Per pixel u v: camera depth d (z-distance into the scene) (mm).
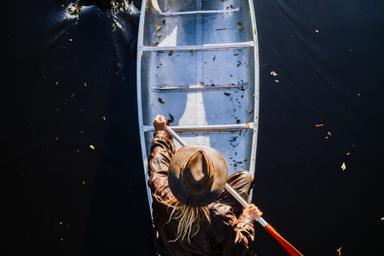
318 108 5500
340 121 5453
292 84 5578
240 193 3570
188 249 3090
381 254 4965
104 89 5543
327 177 5234
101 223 5090
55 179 5250
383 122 5441
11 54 5645
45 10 5773
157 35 5062
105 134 5383
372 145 5352
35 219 5121
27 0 5801
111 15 5711
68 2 5777
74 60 5641
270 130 5410
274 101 5516
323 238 5012
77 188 5215
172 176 2918
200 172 2812
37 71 5605
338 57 5676
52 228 5094
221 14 5070
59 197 5191
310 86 5574
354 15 5809
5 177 5258
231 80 4855
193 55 4934
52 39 5695
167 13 5102
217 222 2939
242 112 4766
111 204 5145
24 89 5543
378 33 5738
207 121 4777
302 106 5508
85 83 5566
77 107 5488
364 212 5105
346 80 5594
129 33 5656
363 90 5555
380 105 5500
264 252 4977
